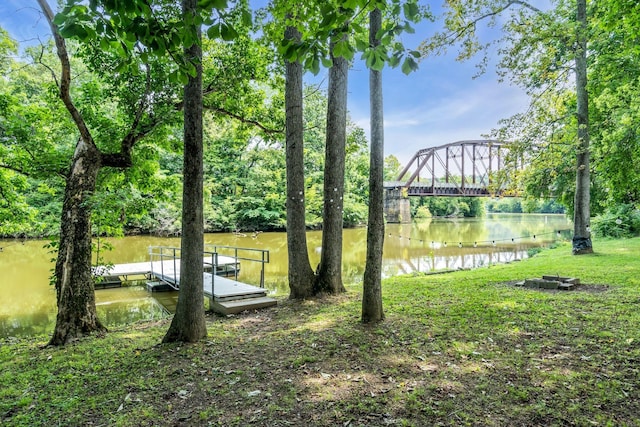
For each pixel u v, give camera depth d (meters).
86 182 5.34
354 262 15.05
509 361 3.36
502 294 6.09
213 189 27.22
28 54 8.01
